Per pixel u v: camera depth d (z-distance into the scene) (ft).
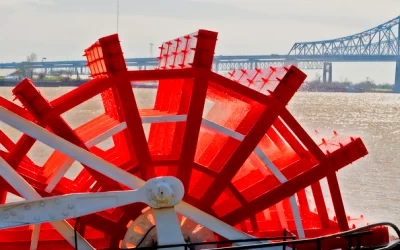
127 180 46.65
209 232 49.06
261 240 48.52
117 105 51.55
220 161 52.37
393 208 95.76
